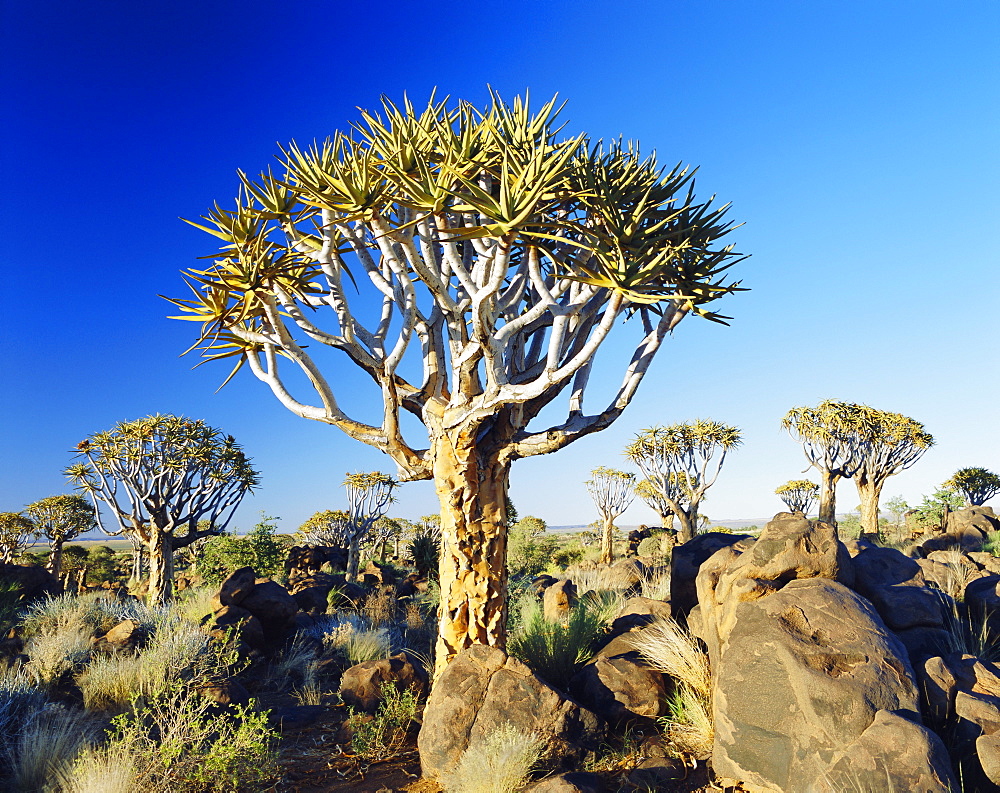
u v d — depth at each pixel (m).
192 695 5.62
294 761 5.14
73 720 5.71
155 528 14.45
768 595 4.33
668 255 5.33
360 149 6.16
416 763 5.04
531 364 7.04
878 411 24.95
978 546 16.33
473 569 6.02
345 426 6.30
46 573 12.76
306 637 9.87
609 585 12.46
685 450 23.86
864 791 3.10
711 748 4.39
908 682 3.60
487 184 6.02
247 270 5.72
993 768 3.23
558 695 4.80
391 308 6.63
